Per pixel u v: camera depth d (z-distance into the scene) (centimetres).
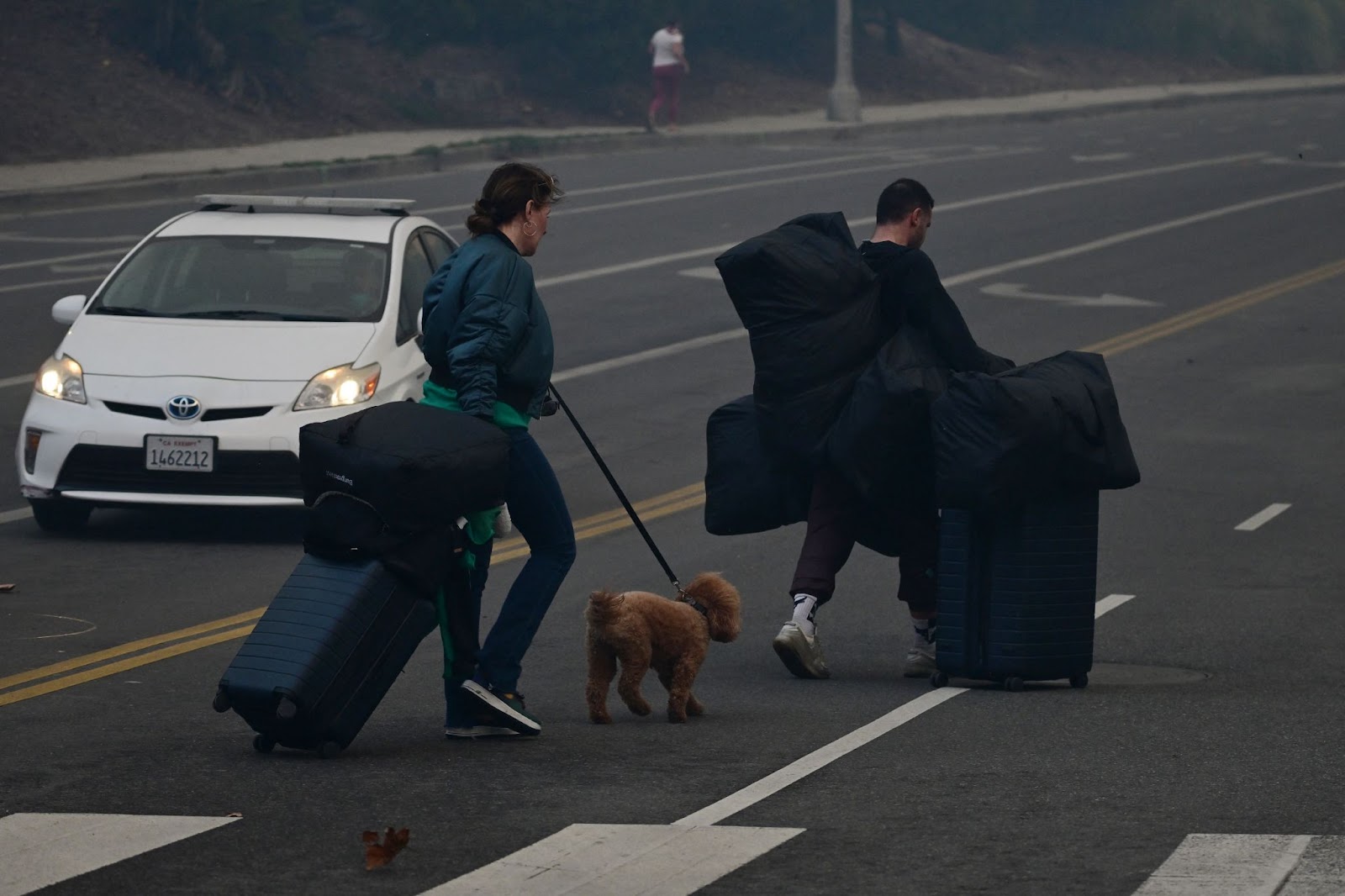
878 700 1734
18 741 1512
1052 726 1602
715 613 1633
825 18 10575
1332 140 8825
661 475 3008
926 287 1844
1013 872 1158
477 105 8419
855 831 1251
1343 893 1107
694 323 4388
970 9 11988
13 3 7362
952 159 7812
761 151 8069
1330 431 3434
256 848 1203
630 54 8938
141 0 7450
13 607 2077
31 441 2441
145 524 2559
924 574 1881
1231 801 1330
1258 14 13312
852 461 1812
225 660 1855
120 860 1177
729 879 1145
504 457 1430
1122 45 12769
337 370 2445
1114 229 6056
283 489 2394
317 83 7912
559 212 6072
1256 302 4875
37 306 4206
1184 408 3641
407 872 1155
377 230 2733
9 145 6444
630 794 1346
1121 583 2364
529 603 1511
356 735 1495
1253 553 2544
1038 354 4159
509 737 1535
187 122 7075
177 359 2452
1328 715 1648
